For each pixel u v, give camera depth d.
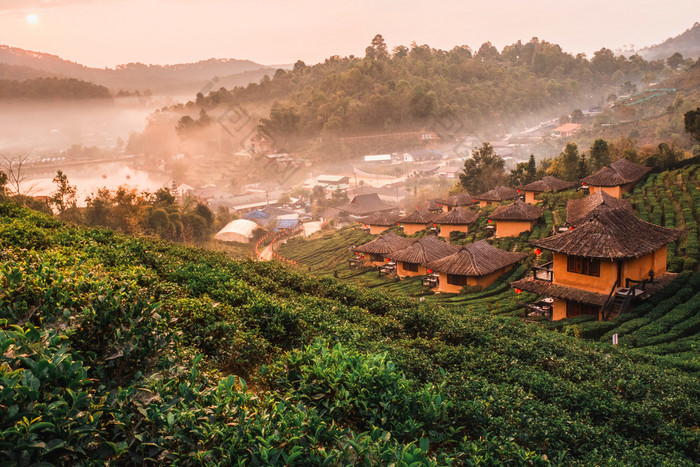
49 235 19.78
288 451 6.79
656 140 149.00
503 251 45.50
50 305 9.02
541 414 12.26
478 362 15.98
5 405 5.62
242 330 13.91
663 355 21.23
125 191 67.12
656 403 14.62
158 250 25.27
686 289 29.17
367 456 6.63
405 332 19.73
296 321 15.47
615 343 23.45
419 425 8.84
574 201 48.69
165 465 6.35
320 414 8.86
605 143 74.62
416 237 64.69
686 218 40.38
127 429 6.53
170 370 8.27
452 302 38.03
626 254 28.44
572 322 28.89
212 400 7.39
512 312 33.38
